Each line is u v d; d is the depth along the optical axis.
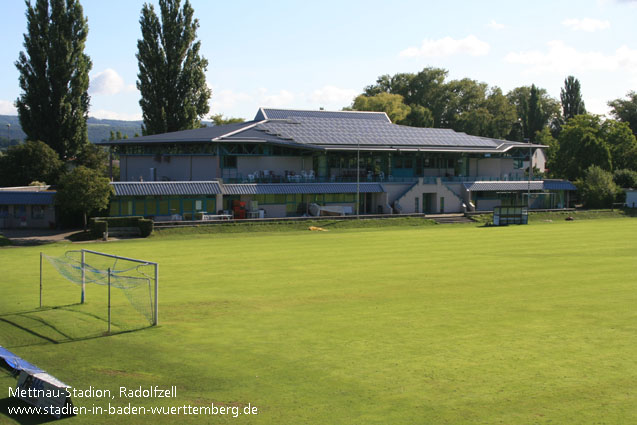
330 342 25.17
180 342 25.52
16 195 72.38
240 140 85.69
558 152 129.25
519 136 185.50
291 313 30.38
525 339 25.28
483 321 28.38
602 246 56.81
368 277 40.41
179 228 69.94
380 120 112.00
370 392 19.61
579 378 20.62
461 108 185.88
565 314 29.62
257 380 20.84
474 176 106.50
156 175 93.31
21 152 93.69
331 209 88.75
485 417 17.64
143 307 31.73
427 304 32.09
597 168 107.50
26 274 42.69
